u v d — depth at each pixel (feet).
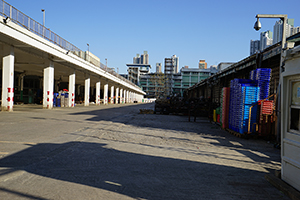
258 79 34.30
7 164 15.40
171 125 46.32
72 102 102.68
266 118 32.09
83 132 31.14
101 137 28.30
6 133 27.66
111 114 67.56
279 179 14.23
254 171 16.92
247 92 32.68
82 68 106.01
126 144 24.73
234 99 36.88
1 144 21.49
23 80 122.72
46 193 11.04
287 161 13.32
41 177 13.24
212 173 15.84
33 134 27.76
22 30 56.08
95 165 16.21
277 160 20.97
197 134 35.27
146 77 472.03
